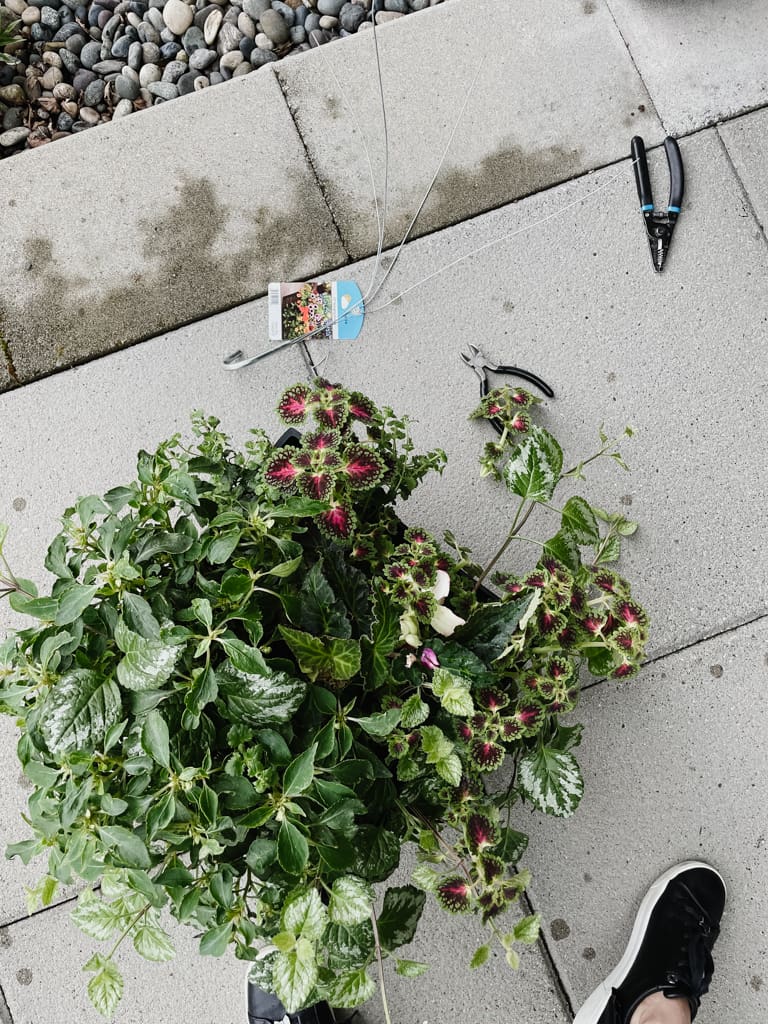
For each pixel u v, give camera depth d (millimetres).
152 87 2002
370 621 1222
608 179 1892
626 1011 1646
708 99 1900
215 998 1706
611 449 1834
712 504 1818
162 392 1853
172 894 1029
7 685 1073
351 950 1061
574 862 1739
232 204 1894
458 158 1900
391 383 1850
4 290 1876
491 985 1715
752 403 1842
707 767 1758
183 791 1019
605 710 1768
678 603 1795
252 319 1871
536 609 1200
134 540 1116
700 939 1669
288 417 1212
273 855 1039
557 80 1908
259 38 2010
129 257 1884
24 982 1710
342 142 1905
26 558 1813
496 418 1647
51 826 1060
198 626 1093
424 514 1808
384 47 1923
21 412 1849
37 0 2037
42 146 1913
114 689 999
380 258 1879
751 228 1881
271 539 1140
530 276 1874
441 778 1209
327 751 1016
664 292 1868
